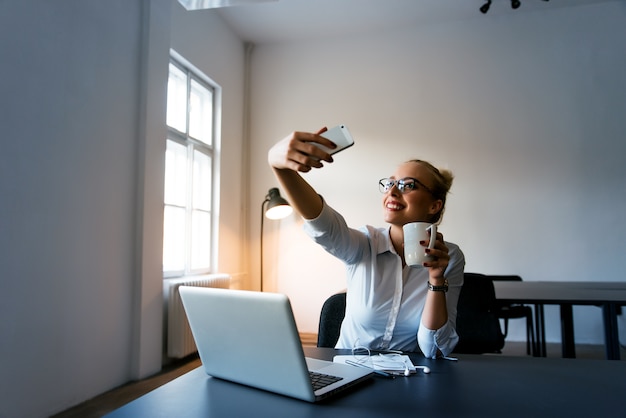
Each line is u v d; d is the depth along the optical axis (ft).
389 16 13.64
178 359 10.43
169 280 10.27
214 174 13.09
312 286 14.07
